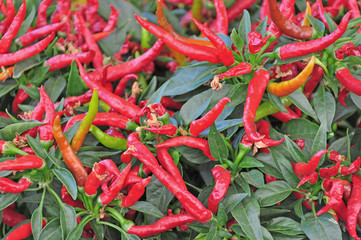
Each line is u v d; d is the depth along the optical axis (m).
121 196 0.45
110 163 0.42
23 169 0.43
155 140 0.46
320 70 0.47
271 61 0.48
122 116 0.47
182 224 0.44
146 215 0.45
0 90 0.50
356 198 0.44
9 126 0.44
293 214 0.47
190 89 0.48
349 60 0.47
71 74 0.49
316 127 0.47
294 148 0.45
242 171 0.47
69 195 0.45
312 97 0.50
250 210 0.44
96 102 0.43
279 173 0.46
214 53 0.46
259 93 0.45
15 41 0.51
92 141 0.48
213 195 0.43
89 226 0.46
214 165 0.46
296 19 0.51
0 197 0.45
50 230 0.44
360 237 0.46
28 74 0.51
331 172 0.44
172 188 0.43
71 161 0.44
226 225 0.45
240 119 0.45
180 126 0.46
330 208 0.43
